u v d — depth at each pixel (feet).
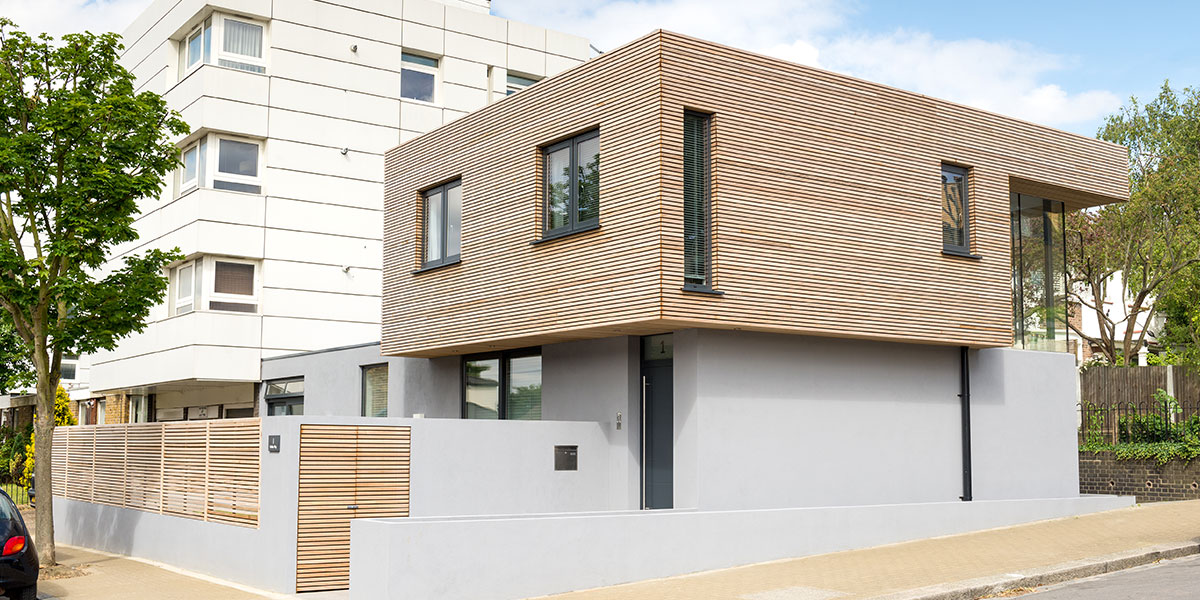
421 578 37.93
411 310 60.44
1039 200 63.87
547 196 52.31
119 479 59.72
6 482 105.50
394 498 45.62
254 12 85.05
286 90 86.22
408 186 61.72
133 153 52.70
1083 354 124.26
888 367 55.06
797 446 51.16
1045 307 63.26
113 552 58.90
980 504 53.93
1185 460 64.34
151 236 89.40
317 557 43.37
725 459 48.67
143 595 43.14
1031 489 60.13
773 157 49.01
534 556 40.29
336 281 87.51
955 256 55.11
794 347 51.72
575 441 51.52
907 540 50.72
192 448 51.57
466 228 56.85
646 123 46.29
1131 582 38.17
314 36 88.12
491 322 54.34
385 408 70.90
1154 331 126.00
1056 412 62.13
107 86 53.36
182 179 86.94
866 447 53.67
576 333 51.06
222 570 47.70
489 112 55.93
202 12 84.07
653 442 51.47
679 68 46.55
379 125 90.89
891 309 52.13
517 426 49.73
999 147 57.82
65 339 52.80
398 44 92.73
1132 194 95.81
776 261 48.47
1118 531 50.80
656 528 43.34
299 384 80.43
